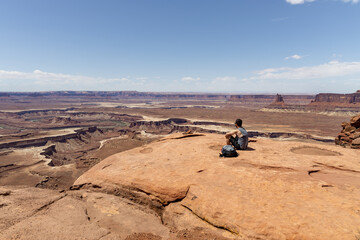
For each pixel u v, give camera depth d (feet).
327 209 17.48
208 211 20.39
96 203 25.00
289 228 16.24
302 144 41.01
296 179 23.17
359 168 27.17
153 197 25.27
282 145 40.29
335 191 20.40
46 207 22.17
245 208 19.29
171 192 24.21
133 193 26.81
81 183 31.65
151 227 21.12
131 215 23.02
